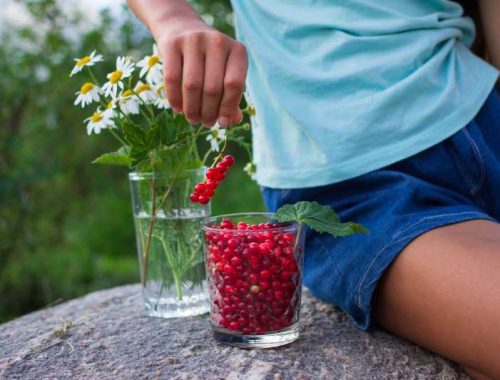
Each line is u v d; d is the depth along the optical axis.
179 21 0.76
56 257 2.08
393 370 0.73
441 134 0.79
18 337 0.80
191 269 0.83
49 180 2.05
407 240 0.73
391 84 0.81
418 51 0.82
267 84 0.84
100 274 2.19
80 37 2.19
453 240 0.71
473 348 0.69
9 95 1.95
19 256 1.95
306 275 0.84
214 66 0.70
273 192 0.85
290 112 0.82
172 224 0.82
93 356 0.73
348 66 0.82
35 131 2.06
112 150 2.40
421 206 0.77
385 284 0.74
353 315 0.79
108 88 0.78
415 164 0.79
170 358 0.72
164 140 0.79
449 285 0.69
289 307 0.74
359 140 0.79
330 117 0.81
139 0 0.81
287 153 0.84
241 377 0.69
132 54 2.36
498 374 0.68
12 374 0.71
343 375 0.70
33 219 2.01
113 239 2.48
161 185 0.81
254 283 0.73
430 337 0.72
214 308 0.74
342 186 0.80
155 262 0.83
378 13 0.83
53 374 0.70
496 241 0.71
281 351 0.74
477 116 0.82
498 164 0.80
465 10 0.94
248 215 0.77
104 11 2.24
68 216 2.27
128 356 0.73
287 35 0.85
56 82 2.07
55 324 0.83
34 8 2.05
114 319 0.83
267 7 0.86
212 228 0.73
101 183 2.46
